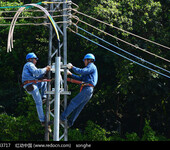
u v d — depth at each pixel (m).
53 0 20.17
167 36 35.56
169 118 38.44
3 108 37.25
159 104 38.22
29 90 17.91
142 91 34.94
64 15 19.77
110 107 40.03
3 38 38.47
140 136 38.91
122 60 34.94
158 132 39.88
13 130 32.12
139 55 36.03
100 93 37.31
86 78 18.08
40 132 32.69
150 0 34.38
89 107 38.31
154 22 35.34
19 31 37.12
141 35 35.91
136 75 36.19
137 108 37.38
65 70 18.75
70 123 18.84
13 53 37.66
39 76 18.69
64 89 18.70
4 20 38.22
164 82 37.38
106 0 34.78
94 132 32.72
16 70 40.00
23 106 35.69
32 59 18.59
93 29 33.22
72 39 35.88
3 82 39.44
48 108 19.03
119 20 32.88
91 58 18.50
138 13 34.81
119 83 36.62
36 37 37.72
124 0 34.41
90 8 33.62
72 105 17.98
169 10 37.47
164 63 35.97
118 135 35.69
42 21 35.50
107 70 36.19
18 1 40.78
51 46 19.75
